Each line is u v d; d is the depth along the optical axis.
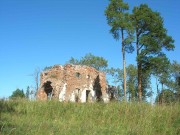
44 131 12.06
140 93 42.25
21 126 12.45
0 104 19.06
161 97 19.72
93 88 44.41
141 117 15.59
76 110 18.20
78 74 43.50
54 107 18.84
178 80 45.69
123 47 42.50
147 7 43.44
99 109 18.11
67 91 42.06
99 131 13.30
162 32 42.81
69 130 12.65
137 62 42.28
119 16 41.78
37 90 43.38
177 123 14.74
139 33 44.00
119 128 14.26
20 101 20.33
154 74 43.28
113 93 47.66
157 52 42.72
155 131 14.17
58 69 43.06
